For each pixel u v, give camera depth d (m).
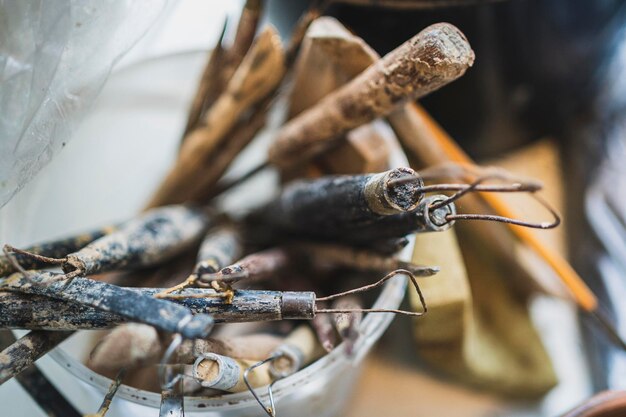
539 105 0.49
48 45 0.29
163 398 0.28
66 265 0.27
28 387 0.33
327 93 0.37
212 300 0.25
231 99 0.38
